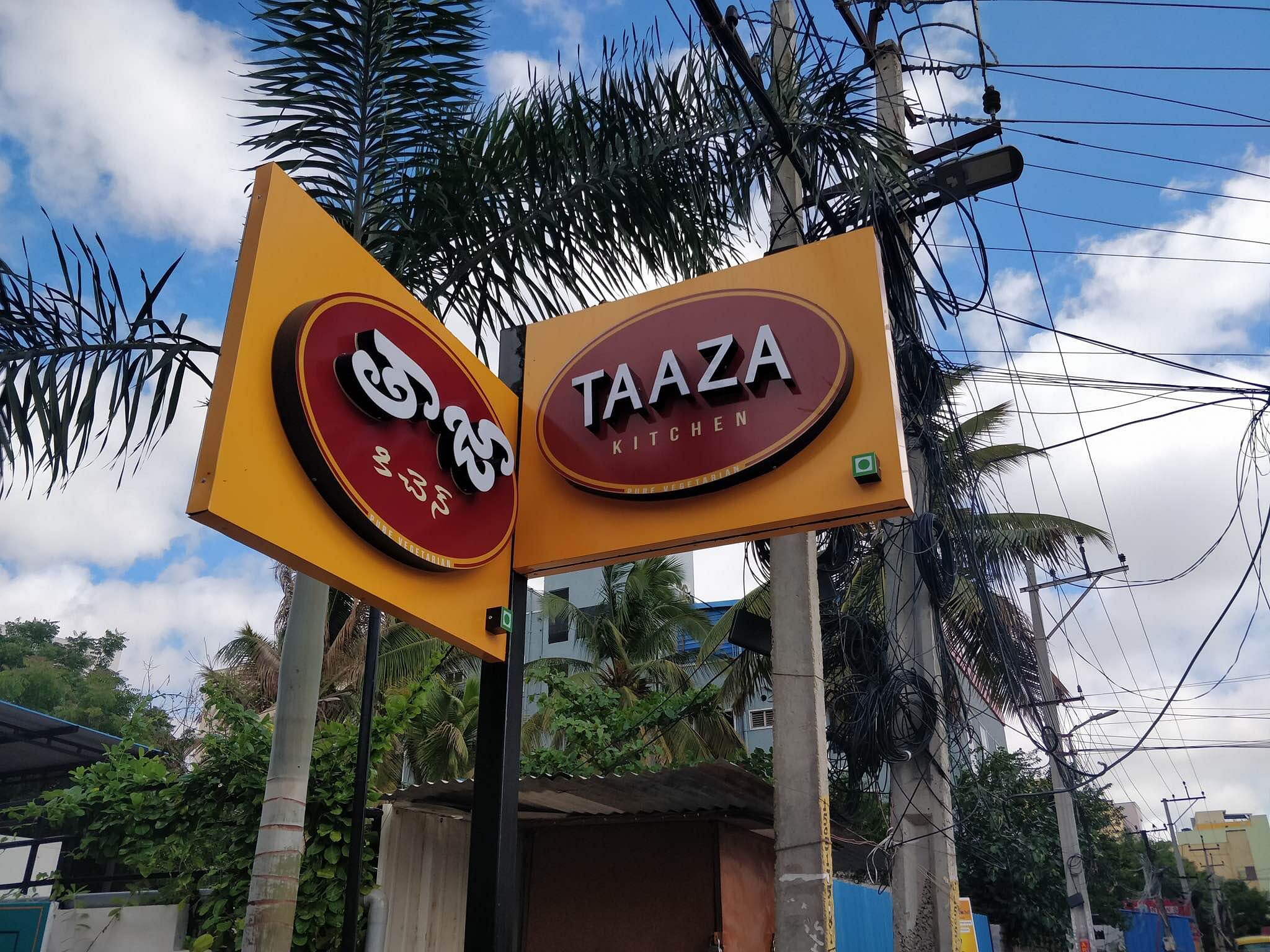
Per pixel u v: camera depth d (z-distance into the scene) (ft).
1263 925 219.00
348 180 21.17
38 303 16.70
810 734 18.52
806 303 17.76
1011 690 32.83
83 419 16.48
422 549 14.74
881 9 28.84
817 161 21.44
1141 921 102.27
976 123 25.54
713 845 31.53
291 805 16.65
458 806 27.27
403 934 25.55
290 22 21.02
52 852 41.01
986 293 20.07
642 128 22.12
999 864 63.98
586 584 99.45
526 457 18.71
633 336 18.93
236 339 12.69
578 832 33.60
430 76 21.58
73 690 96.94
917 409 26.37
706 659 55.36
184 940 23.13
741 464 16.65
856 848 35.96
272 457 12.70
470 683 65.72
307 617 17.74
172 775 25.18
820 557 28.43
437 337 16.78
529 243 21.75
